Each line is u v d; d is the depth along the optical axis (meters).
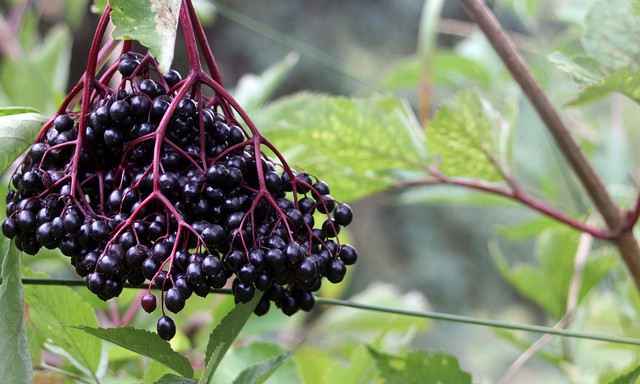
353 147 0.74
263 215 0.58
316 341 0.90
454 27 3.81
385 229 3.68
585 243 0.85
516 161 1.00
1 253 0.60
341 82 3.75
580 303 0.84
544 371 2.18
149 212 0.57
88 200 0.59
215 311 0.72
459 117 0.71
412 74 1.11
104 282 0.56
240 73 3.69
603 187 0.73
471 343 3.09
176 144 0.58
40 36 2.02
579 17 1.01
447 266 3.59
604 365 0.79
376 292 0.92
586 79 0.67
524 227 0.93
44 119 0.61
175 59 3.15
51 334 0.65
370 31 3.91
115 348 0.70
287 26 3.78
